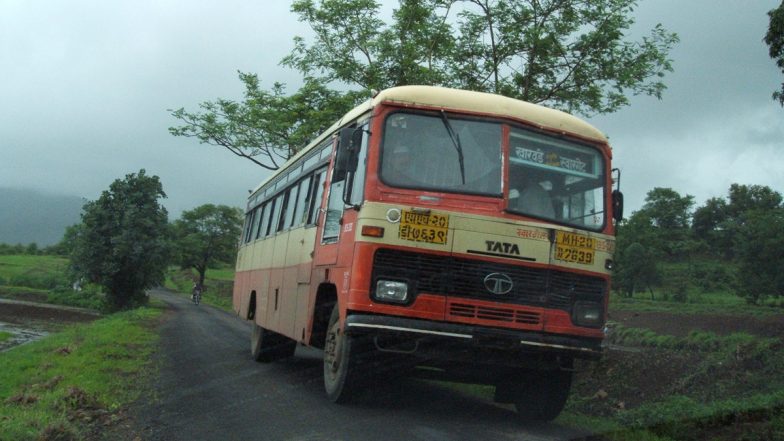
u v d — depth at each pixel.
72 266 46.25
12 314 40.28
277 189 13.48
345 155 7.38
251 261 15.14
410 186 7.09
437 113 7.40
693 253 52.66
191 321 29.80
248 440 6.38
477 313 6.91
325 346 8.46
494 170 7.28
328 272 8.15
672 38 14.02
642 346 14.81
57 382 10.11
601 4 13.97
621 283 40.41
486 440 6.48
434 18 15.68
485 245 6.99
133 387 9.66
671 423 7.51
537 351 6.98
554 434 7.11
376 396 8.15
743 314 20.78
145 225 46.09
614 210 7.75
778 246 26.39
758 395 7.96
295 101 19.94
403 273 6.88
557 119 7.69
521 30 14.16
